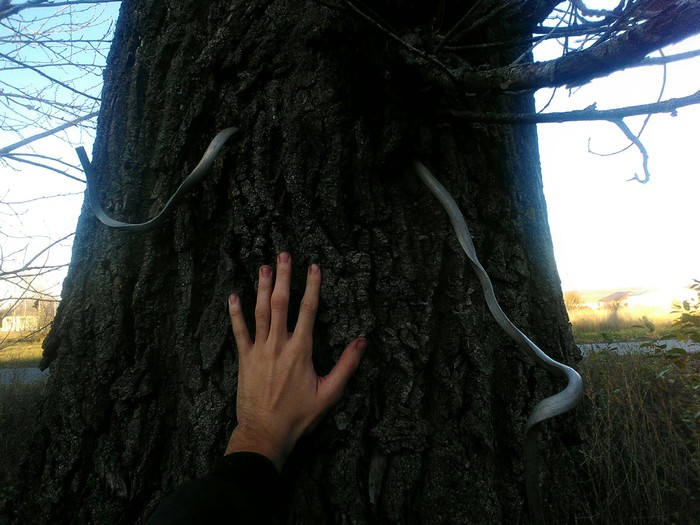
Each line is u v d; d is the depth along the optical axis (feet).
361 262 3.96
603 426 9.36
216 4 4.37
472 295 4.06
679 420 9.91
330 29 3.90
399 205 4.15
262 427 3.25
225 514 2.63
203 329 4.09
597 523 6.59
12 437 12.60
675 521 7.75
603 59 2.87
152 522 2.53
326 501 3.61
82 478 3.98
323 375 3.79
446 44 3.98
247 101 4.18
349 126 4.02
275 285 3.67
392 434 3.74
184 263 4.22
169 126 4.28
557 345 4.46
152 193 4.35
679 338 10.53
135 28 4.59
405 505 3.67
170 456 4.02
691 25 2.47
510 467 3.96
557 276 4.89
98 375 4.11
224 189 4.19
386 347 3.90
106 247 4.34
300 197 4.00
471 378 3.96
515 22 4.85
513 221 4.51
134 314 4.20
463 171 4.32
